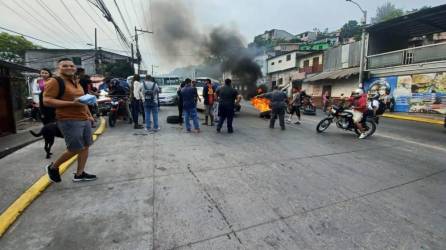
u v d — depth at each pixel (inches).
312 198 134.0
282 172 172.1
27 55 1428.4
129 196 131.7
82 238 96.9
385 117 585.0
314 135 309.1
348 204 128.4
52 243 93.7
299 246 94.7
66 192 135.5
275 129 345.1
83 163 147.6
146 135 283.3
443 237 102.7
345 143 270.4
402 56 631.8
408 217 117.3
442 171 183.2
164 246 93.0
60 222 107.2
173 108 593.9
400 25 645.3
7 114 301.0
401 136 330.6
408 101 622.8
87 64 1502.2
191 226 106.0
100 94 394.0
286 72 1317.7
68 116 132.3
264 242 96.7
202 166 179.9
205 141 258.1
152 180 153.1
